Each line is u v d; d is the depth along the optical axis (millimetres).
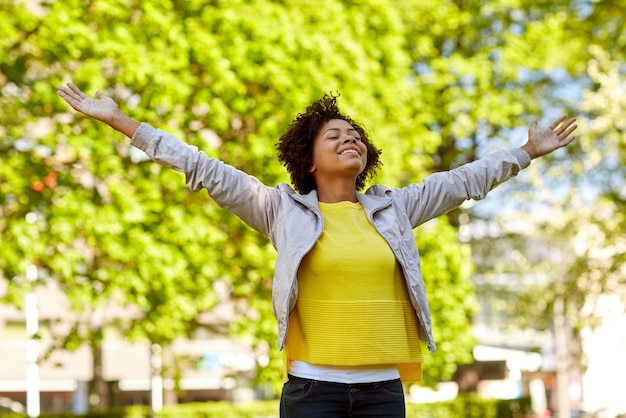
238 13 15211
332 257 4148
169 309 14305
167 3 14969
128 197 14133
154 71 14422
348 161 4359
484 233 23953
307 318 4156
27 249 13602
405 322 4234
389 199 4375
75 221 13883
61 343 15078
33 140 14023
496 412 23359
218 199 4328
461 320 17797
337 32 16234
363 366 4129
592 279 20953
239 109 14953
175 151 4309
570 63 22125
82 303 14070
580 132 21094
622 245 20578
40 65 14281
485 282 24562
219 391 36562
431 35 21812
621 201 20922
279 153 4660
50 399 34594
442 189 4527
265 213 4340
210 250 14805
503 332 23766
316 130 4500
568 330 23422
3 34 13562
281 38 15258
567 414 28094
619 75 21328
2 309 32875
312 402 4113
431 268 17703
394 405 4172
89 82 14023
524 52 21641
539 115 22156
